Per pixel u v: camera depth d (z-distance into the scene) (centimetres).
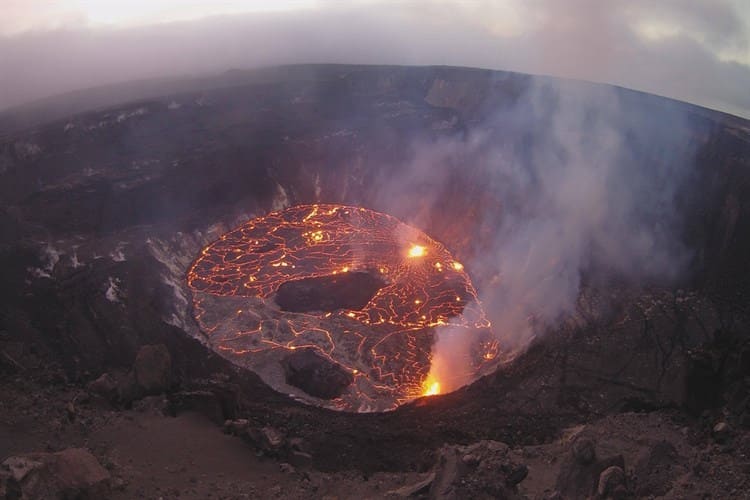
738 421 1769
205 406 1848
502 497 1372
